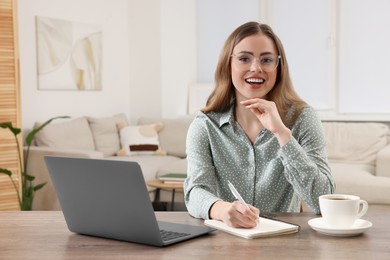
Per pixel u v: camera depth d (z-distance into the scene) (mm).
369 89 5773
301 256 1219
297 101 1873
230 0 6422
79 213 1442
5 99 4273
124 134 5660
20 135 4395
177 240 1354
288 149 1647
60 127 5121
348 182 4246
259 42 1786
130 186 1309
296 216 1636
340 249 1271
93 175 1373
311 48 6020
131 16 6328
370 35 5730
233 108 1929
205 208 1613
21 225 1580
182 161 5156
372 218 1589
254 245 1318
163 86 6246
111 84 6172
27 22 5121
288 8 6113
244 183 1879
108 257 1242
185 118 6395
